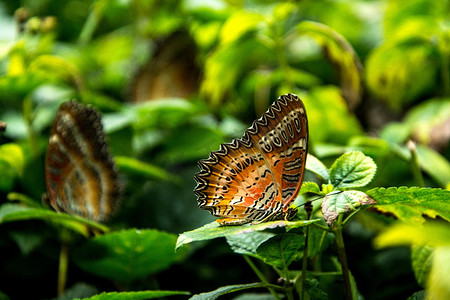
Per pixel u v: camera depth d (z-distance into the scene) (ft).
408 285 2.03
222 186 1.74
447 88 2.33
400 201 1.68
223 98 2.57
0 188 2.15
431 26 2.27
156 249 1.93
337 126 2.33
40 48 2.39
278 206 1.72
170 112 2.33
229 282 2.17
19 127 2.34
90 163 1.98
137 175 2.25
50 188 1.92
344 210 1.63
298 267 2.00
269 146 1.72
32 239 2.08
